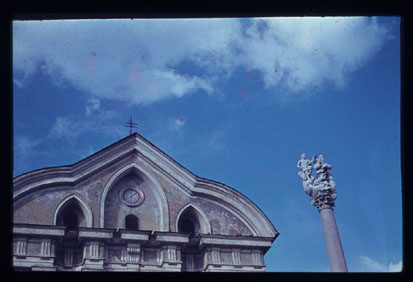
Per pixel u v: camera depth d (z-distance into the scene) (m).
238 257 27.30
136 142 28.30
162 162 28.34
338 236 24.36
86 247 25.52
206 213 28.08
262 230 28.05
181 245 26.83
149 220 27.39
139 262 25.98
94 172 27.33
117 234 26.16
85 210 26.47
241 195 28.44
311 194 25.55
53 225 25.22
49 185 26.41
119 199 27.53
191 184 28.28
